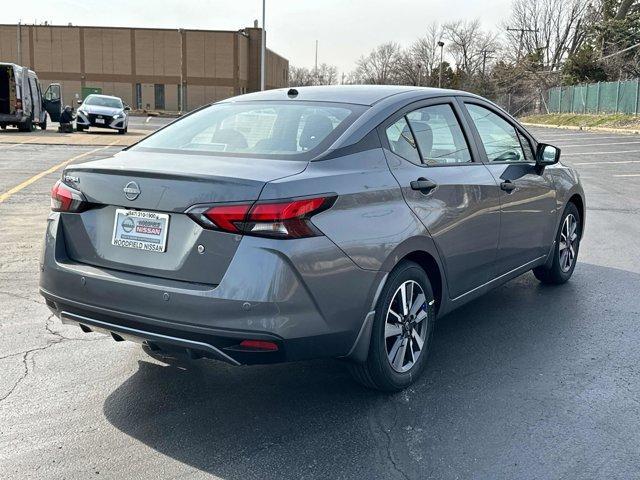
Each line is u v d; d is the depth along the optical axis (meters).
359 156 3.72
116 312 3.41
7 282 6.08
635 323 5.24
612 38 51.84
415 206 3.89
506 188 4.82
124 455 3.28
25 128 27.39
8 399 3.85
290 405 3.83
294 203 3.18
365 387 3.99
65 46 67.81
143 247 3.41
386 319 3.75
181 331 3.24
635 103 39.34
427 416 3.70
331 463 3.22
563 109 50.50
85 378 4.16
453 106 4.67
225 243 3.18
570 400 3.90
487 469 3.17
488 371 4.30
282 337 3.19
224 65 67.62
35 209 9.73
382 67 97.44
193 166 3.47
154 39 67.31
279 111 4.22
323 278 3.30
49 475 3.10
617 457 3.28
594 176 15.92
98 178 3.56
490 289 4.92
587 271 6.82
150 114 61.69
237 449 3.35
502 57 75.00
